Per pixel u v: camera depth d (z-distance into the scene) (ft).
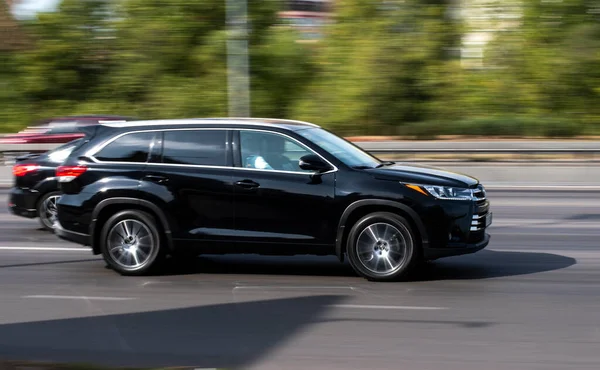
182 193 28.58
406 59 123.65
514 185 66.18
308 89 134.31
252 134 28.63
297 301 25.02
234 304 24.72
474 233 27.53
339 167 27.76
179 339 20.81
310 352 19.53
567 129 115.75
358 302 24.76
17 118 149.48
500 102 125.49
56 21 148.56
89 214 29.35
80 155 29.91
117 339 20.89
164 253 29.19
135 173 29.07
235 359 19.06
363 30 127.95
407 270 27.32
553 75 124.16
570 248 34.60
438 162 75.00
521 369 18.03
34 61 148.77
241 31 121.60
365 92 124.98
